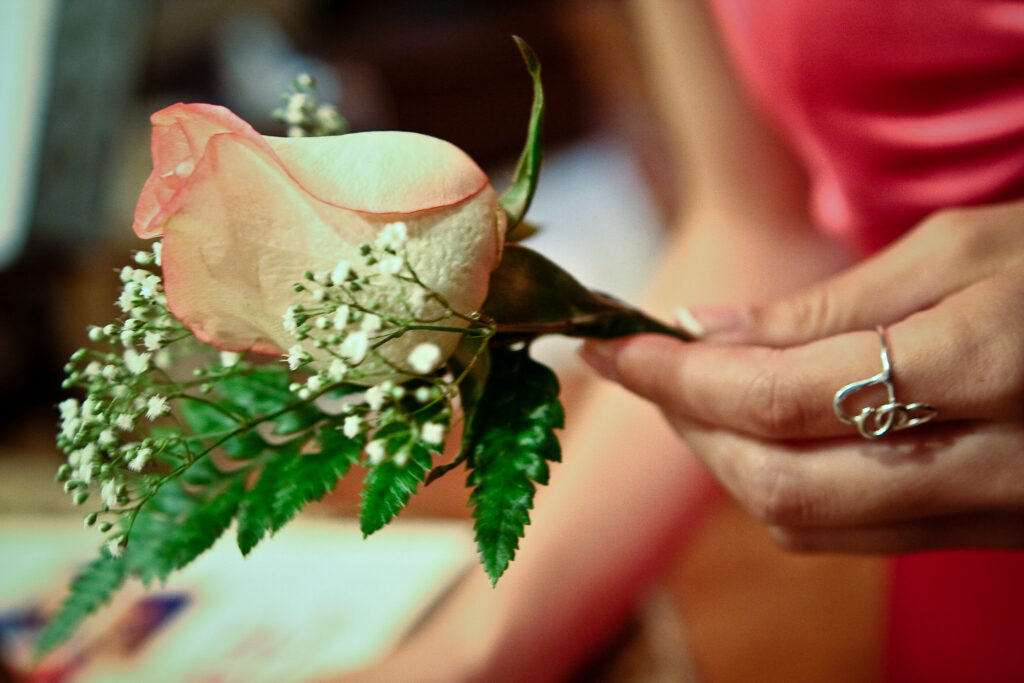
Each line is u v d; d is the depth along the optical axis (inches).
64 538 18.8
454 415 10.5
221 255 9.0
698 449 11.6
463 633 15.1
